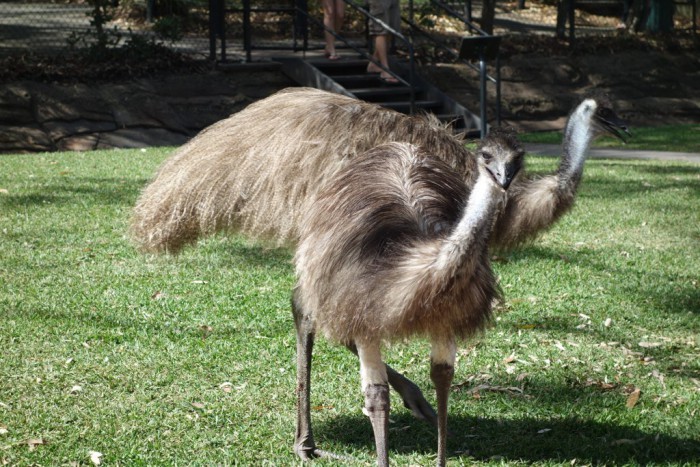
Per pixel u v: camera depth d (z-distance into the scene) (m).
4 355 6.10
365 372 4.21
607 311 7.26
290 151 4.88
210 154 5.06
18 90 15.39
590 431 5.24
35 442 4.94
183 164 5.14
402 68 18.47
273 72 17.45
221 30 17.30
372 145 4.95
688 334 6.85
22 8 23.30
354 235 4.20
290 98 5.18
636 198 11.31
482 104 15.87
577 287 7.84
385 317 3.98
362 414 5.47
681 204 10.98
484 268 4.04
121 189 11.13
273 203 4.89
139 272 8.02
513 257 8.73
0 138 14.91
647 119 20.23
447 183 4.61
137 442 5.01
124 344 6.39
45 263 8.18
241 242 9.00
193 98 16.56
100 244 8.80
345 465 4.82
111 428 5.16
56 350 6.23
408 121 5.12
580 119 5.59
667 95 20.84
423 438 5.18
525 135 17.72
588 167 13.46
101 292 7.46
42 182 11.48
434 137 5.12
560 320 7.06
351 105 5.06
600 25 27.58
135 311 7.06
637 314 7.22
